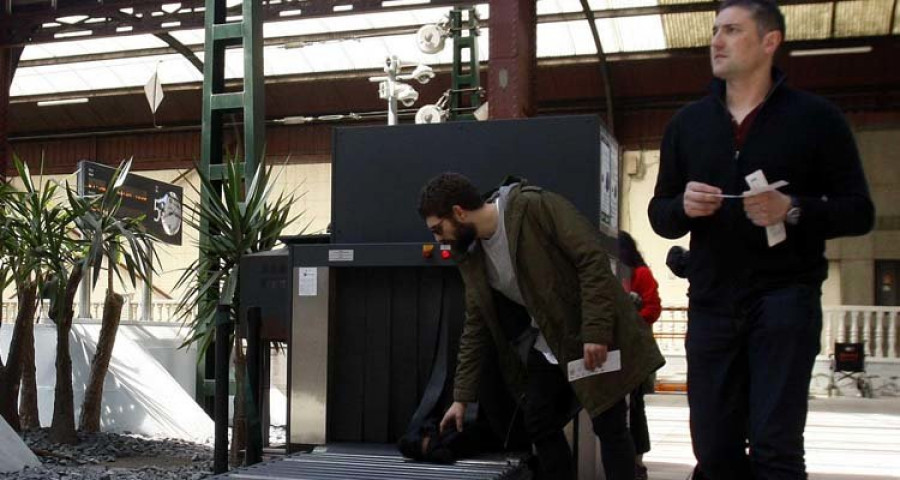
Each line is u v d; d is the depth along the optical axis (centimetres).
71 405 678
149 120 2378
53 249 658
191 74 2186
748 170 271
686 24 1841
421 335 415
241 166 612
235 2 1582
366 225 433
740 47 273
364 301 423
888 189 1939
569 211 325
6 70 1664
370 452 393
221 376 474
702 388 277
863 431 968
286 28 1941
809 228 259
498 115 884
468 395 347
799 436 260
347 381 423
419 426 375
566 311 324
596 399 321
